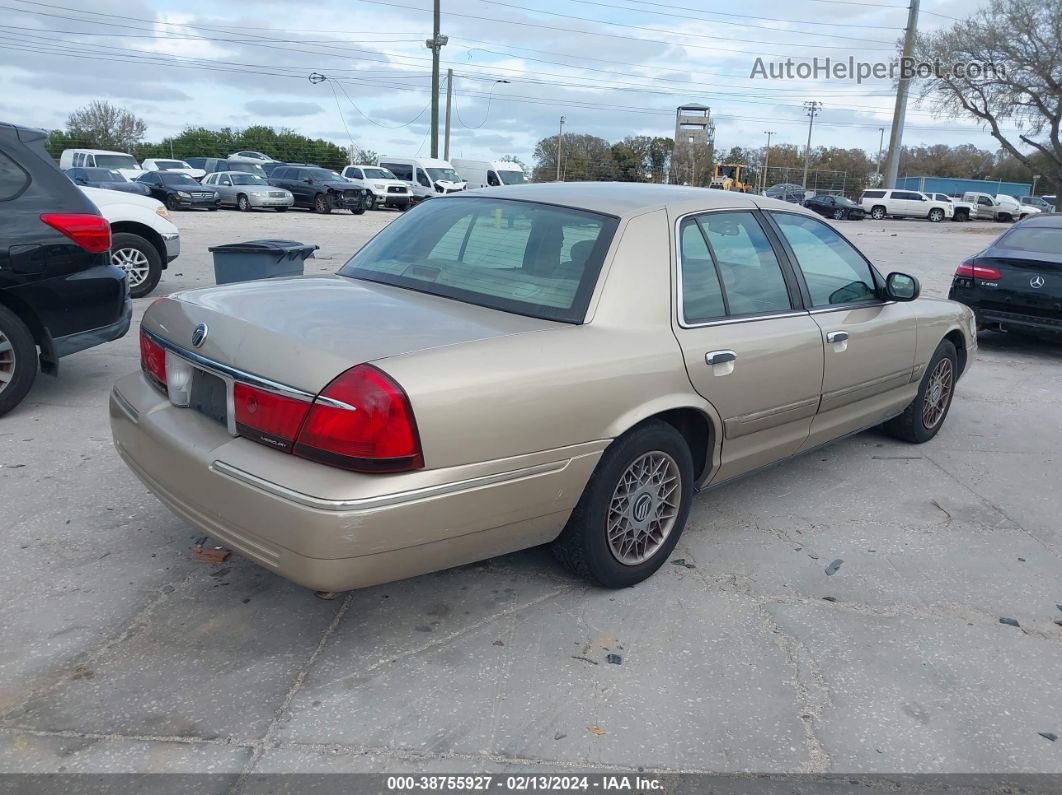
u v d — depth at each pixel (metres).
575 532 3.34
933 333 5.34
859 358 4.55
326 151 64.75
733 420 3.79
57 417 5.46
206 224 22.05
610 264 3.38
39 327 5.37
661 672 3.05
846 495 4.83
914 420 5.59
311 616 3.30
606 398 3.15
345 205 30.53
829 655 3.22
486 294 3.41
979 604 3.66
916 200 47.66
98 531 3.91
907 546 4.20
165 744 2.57
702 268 3.73
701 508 4.56
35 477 4.49
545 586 3.60
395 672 2.97
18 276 5.15
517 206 3.82
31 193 5.23
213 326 3.04
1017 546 4.26
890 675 3.11
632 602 3.52
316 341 2.81
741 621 3.42
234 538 2.84
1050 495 4.96
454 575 3.66
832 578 3.83
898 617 3.52
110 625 3.18
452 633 3.23
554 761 2.58
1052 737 2.81
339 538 2.60
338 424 2.61
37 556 3.66
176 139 64.50
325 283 3.63
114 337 5.73
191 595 3.41
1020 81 41.72
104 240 5.54
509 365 2.89
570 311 3.28
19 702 2.73
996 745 2.76
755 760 2.63
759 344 3.82
